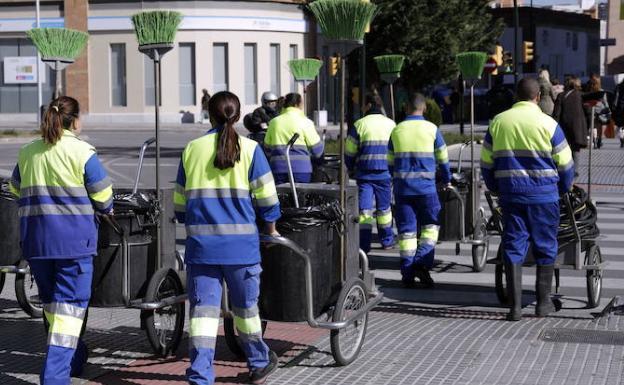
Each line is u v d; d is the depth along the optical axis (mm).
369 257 12945
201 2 50406
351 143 12172
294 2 53500
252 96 52188
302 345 8195
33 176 6578
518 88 8992
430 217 10883
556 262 9406
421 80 48656
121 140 38406
